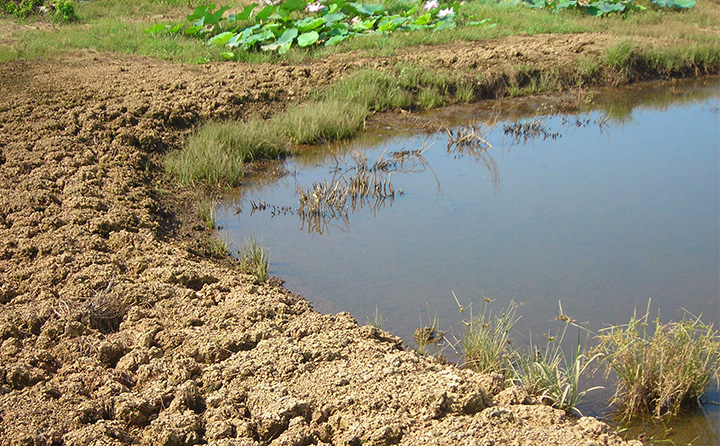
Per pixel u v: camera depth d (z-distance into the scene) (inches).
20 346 199.9
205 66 560.4
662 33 718.5
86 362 191.5
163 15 784.9
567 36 684.7
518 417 171.9
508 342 231.1
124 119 436.8
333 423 168.9
